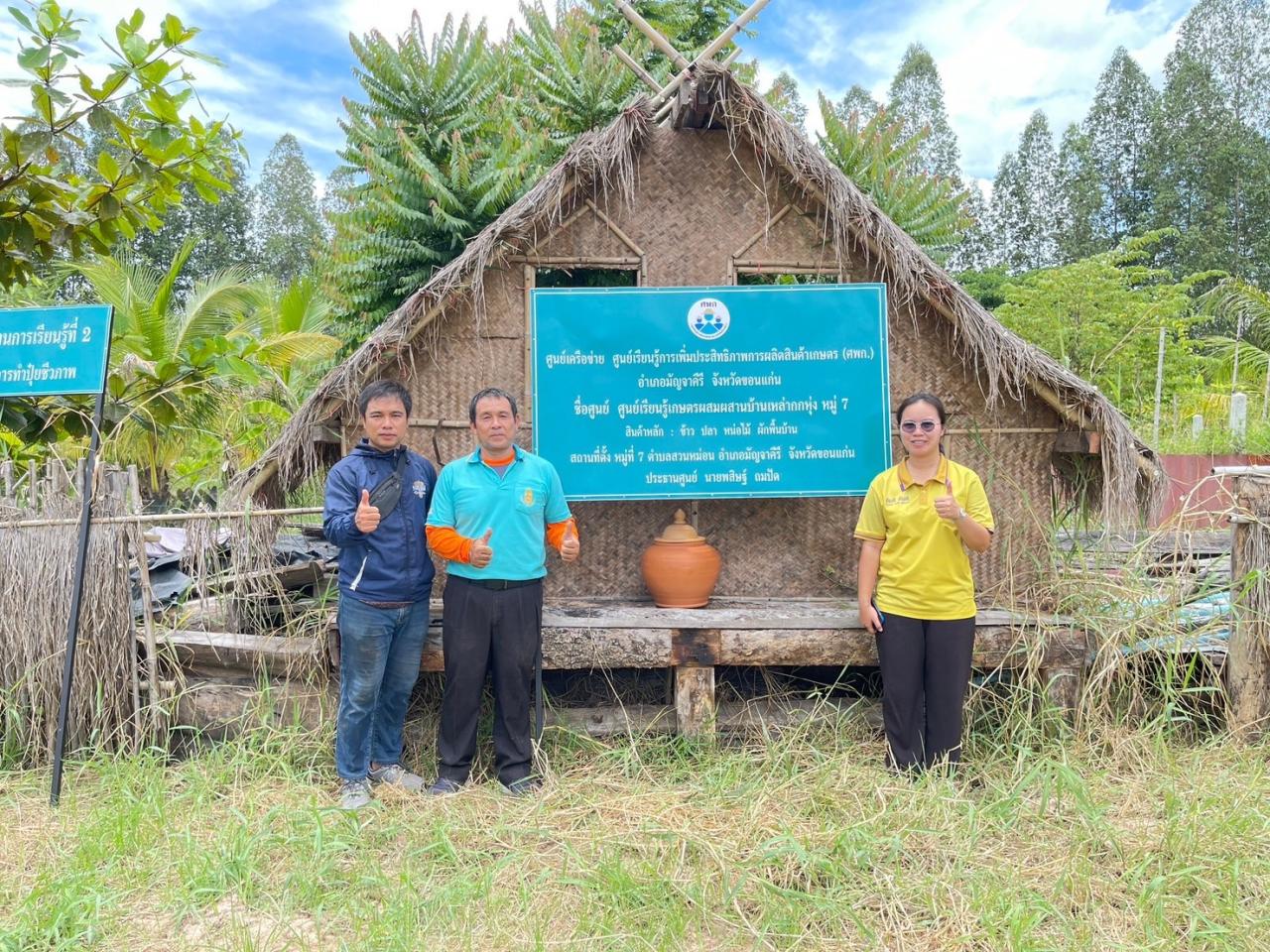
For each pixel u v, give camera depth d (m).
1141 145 43.16
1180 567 4.91
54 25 4.25
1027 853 3.16
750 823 3.32
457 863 3.10
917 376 4.57
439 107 10.91
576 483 4.42
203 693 4.29
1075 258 39.97
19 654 4.20
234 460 6.79
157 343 9.91
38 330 4.19
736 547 4.68
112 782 3.80
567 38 10.89
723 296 4.42
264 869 3.13
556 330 4.40
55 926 2.68
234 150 5.10
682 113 4.38
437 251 10.47
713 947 2.68
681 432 4.43
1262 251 36.16
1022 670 4.17
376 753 3.89
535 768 3.82
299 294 11.78
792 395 4.44
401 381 4.50
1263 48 40.00
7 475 4.55
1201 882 2.87
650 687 4.86
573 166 4.39
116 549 4.21
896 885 2.95
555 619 4.21
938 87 45.00
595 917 2.74
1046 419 4.57
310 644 4.26
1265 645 4.04
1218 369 18.81
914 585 3.73
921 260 4.33
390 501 3.64
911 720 3.79
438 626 4.29
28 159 4.55
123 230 5.19
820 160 4.39
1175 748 4.04
